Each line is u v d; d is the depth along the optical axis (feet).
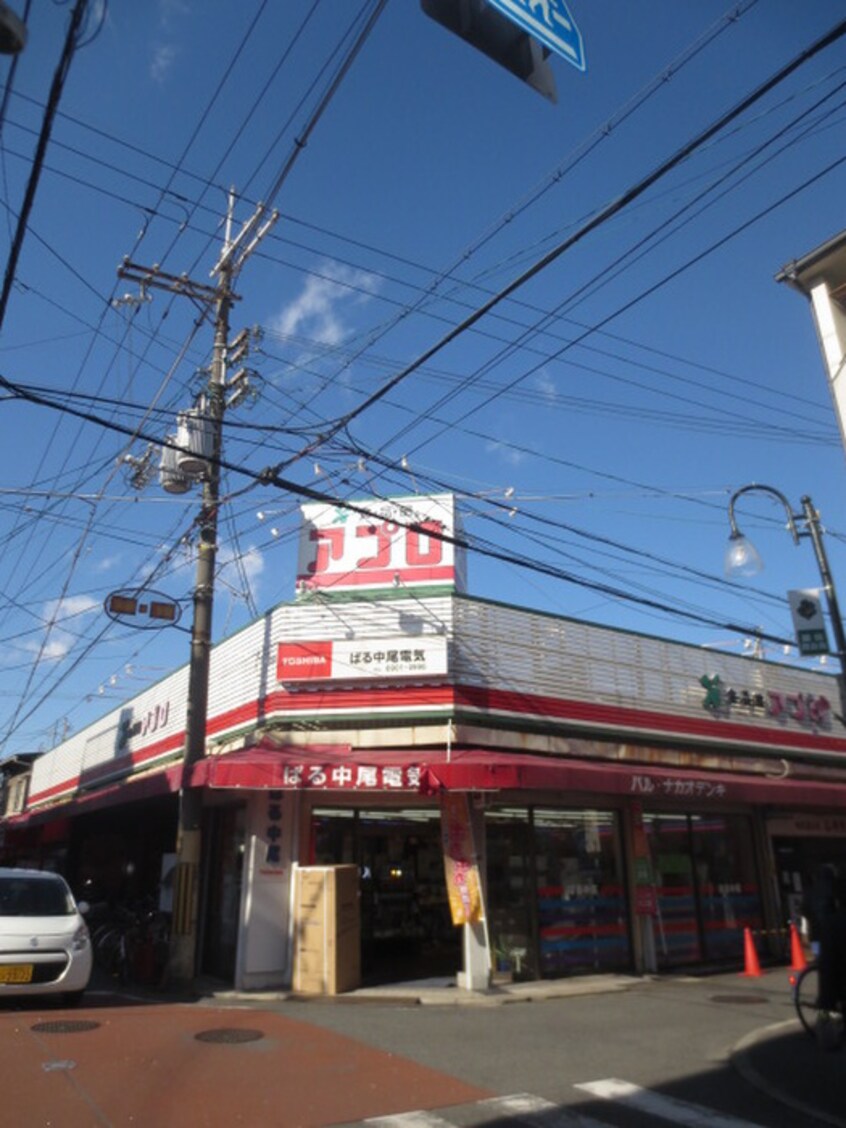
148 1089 21.93
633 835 47.75
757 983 42.86
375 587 47.03
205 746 46.32
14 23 14.67
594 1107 21.24
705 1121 20.34
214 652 53.98
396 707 43.37
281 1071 23.95
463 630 44.88
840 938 26.53
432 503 48.21
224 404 47.96
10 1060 24.67
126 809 61.11
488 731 43.57
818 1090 22.94
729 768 52.70
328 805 43.62
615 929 46.14
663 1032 30.25
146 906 53.42
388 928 46.88
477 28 15.42
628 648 51.60
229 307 49.01
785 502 43.09
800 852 58.65
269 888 41.14
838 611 41.88
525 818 44.52
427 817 46.68
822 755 60.34
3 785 119.65
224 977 42.91
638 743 49.67
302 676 44.39
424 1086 22.75
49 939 33.94
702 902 51.01
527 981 41.65
